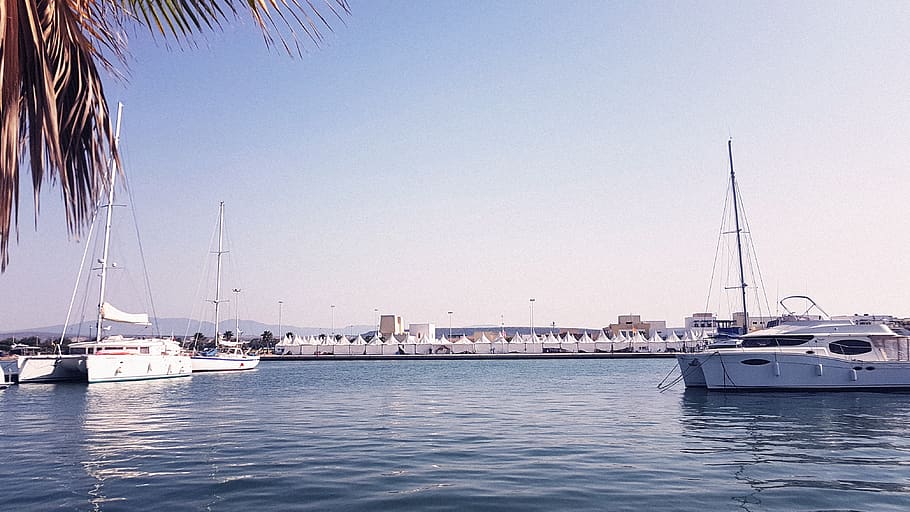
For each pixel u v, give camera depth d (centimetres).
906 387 2973
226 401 3028
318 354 12825
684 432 1864
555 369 7125
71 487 1155
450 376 5678
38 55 327
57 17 356
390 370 7394
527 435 1817
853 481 1194
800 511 983
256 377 5534
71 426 2056
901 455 1475
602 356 11419
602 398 3088
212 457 1462
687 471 1291
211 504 1036
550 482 1195
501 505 1030
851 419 2152
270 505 1029
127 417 2325
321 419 2252
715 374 3148
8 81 295
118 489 1139
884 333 3088
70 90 380
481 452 1525
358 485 1173
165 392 3616
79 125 384
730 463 1376
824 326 3189
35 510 995
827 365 3005
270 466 1352
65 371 4209
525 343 12744
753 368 3086
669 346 12225
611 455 1481
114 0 400
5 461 1417
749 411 2420
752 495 1086
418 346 12875
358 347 12850
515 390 3728
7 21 296
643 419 2202
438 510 1002
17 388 3816
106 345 4494
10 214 298
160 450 1562
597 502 1045
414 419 2244
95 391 3650
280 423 2133
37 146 325
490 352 12762
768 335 3225
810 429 1917
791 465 1352
